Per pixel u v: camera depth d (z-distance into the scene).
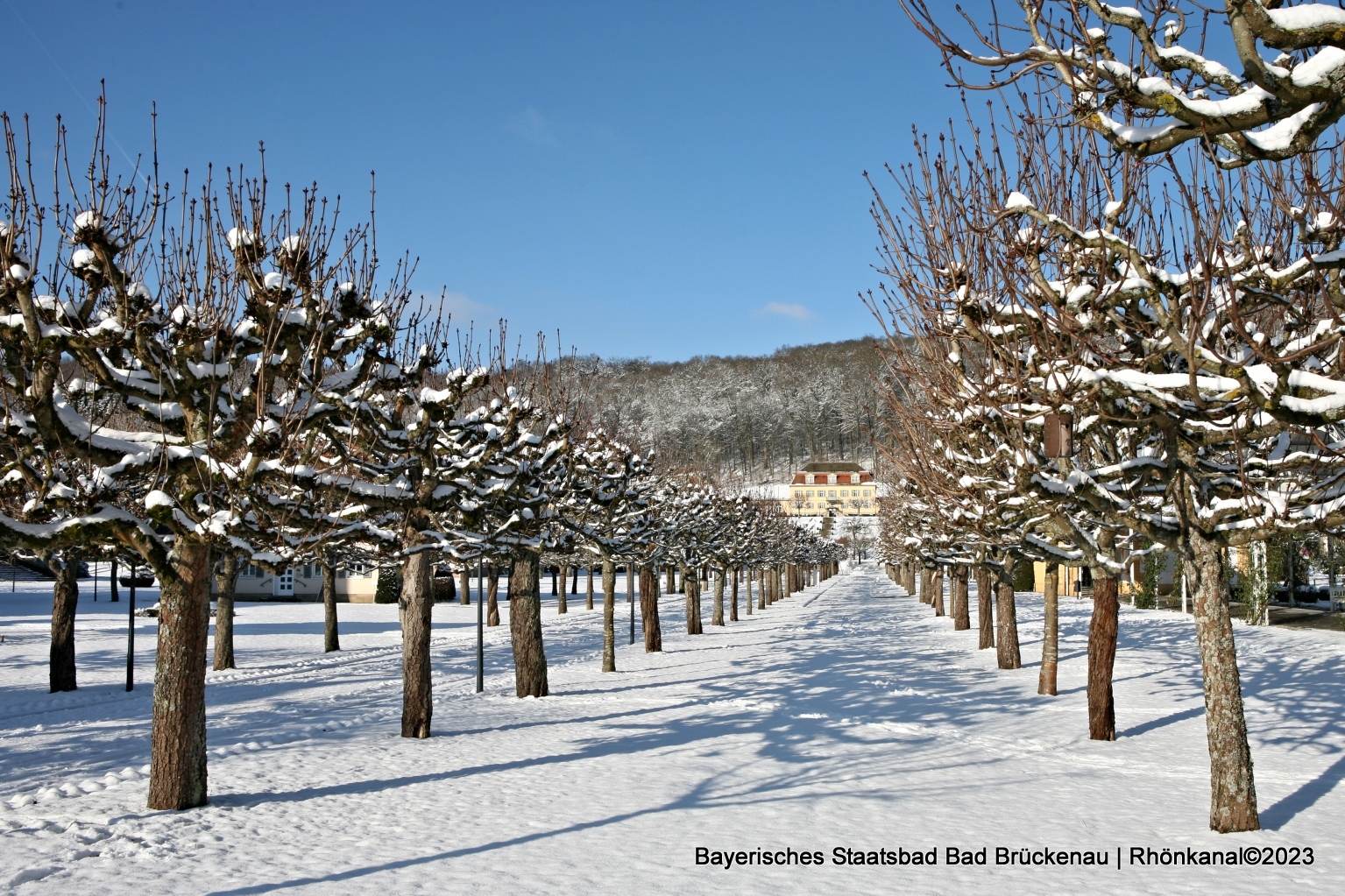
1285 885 7.77
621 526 26.69
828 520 135.88
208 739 15.85
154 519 9.61
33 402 9.34
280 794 11.56
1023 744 14.38
